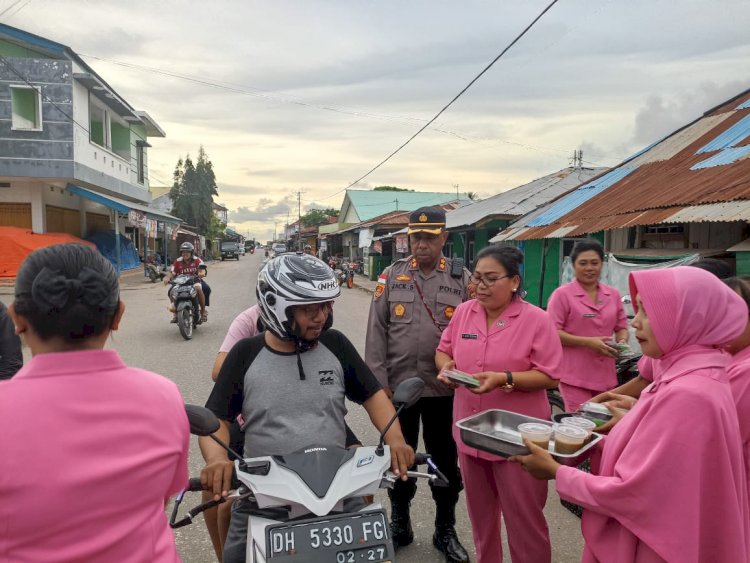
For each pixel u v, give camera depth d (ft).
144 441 4.38
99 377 4.33
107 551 4.10
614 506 5.70
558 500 13.70
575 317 13.83
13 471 3.85
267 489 6.08
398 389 7.40
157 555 4.44
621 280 24.73
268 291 6.86
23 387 4.11
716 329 5.46
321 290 6.79
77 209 78.54
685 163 30.42
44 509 3.90
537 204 50.06
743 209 18.90
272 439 6.90
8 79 62.34
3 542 3.88
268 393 7.05
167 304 51.67
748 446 6.68
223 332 36.76
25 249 60.23
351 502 6.54
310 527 5.88
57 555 3.96
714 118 35.27
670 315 5.54
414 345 11.08
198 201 158.92
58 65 63.57
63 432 4.04
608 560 6.01
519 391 9.17
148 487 4.36
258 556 5.81
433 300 11.22
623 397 8.94
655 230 28.30
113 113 83.10
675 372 5.57
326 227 155.74
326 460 6.48
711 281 5.59
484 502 9.46
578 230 29.22
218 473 6.43
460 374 8.71
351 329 39.19
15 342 10.73
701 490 5.25
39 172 64.13
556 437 7.13
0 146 63.00
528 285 41.55
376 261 92.32
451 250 65.46
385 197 132.98
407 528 11.43
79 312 4.24
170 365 26.99
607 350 13.08
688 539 5.19
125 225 97.09
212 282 80.69
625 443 5.94
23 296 4.25
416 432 11.50
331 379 7.33
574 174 55.11
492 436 7.54
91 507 4.04
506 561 11.07
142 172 100.12
